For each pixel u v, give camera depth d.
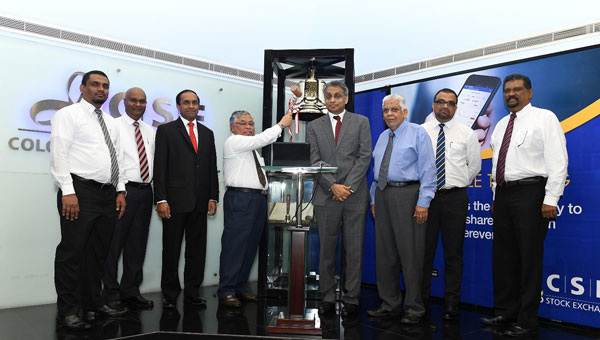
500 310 2.86
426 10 4.28
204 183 3.25
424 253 3.04
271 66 3.61
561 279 2.96
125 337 2.43
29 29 3.20
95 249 2.78
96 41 3.53
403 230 2.81
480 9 3.90
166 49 4.00
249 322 2.79
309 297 3.61
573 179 2.93
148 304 3.18
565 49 3.29
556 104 3.05
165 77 3.94
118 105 3.64
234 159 3.27
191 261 3.29
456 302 2.98
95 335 2.45
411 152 2.80
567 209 2.95
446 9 4.13
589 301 2.82
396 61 4.48
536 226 2.60
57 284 2.56
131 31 3.85
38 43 3.26
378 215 2.98
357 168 2.90
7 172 3.10
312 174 2.78
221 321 2.80
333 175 2.88
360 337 2.50
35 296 3.20
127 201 3.09
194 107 3.25
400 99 2.88
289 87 4.67
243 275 3.46
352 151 2.96
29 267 3.18
